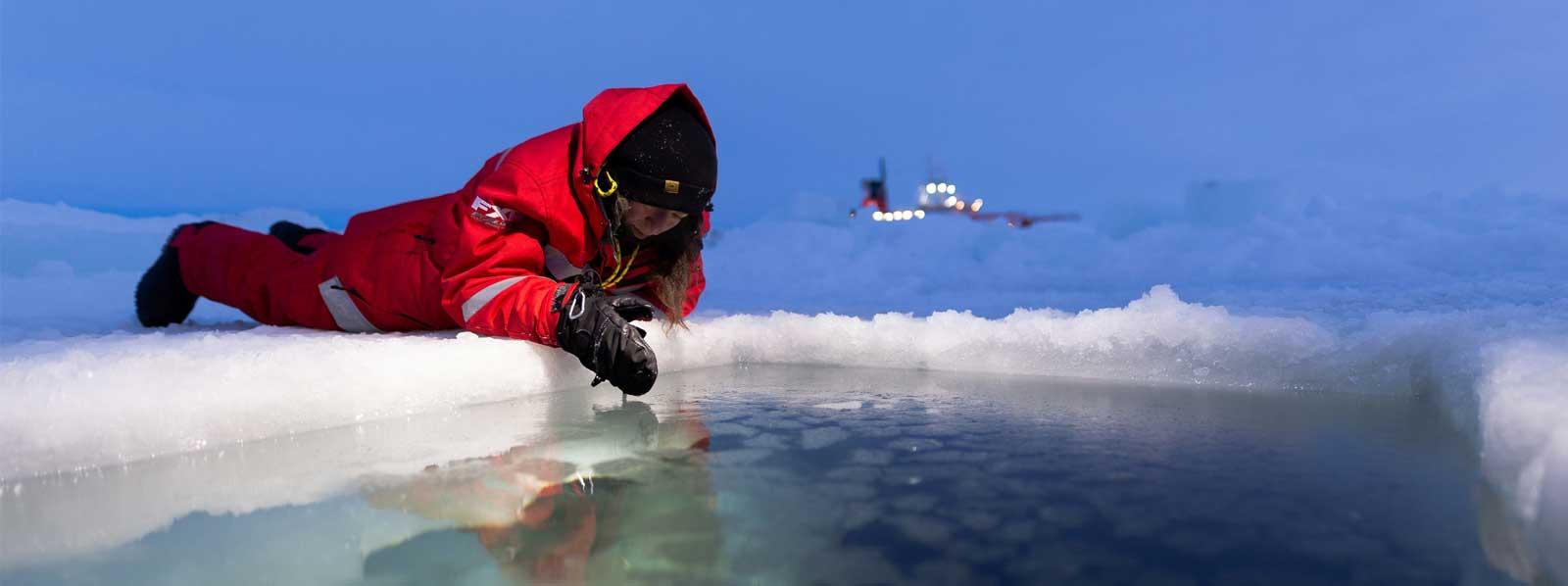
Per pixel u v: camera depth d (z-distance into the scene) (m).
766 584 0.66
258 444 1.17
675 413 1.39
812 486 0.93
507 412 1.41
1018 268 5.75
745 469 1.01
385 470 1.02
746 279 5.94
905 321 2.03
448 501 0.90
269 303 2.28
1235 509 0.84
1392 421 1.25
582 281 1.71
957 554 0.72
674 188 1.64
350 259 2.00
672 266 1.91
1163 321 1.73
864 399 1.51
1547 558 0.68
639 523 0.81
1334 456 1.04
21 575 0.72
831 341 2.02
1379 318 1.64
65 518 0.86
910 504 0.86
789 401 1.50
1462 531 0.77
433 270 1.85
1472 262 4.83
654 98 1.67
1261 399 1.46
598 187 1.67
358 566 0.72
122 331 2.25
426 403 1.39
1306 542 0.74
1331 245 5.41
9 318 2.71
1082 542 0.75
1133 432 1.20
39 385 1.10
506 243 1.69
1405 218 6.06
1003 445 1.12
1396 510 0.83
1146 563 0.70
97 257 4.64
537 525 0.82
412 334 1.91
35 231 4.62
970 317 2.00
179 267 2.45
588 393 1.60
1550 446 0.74
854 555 0.72
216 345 1.56
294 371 1.26
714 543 0.76
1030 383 1.69
